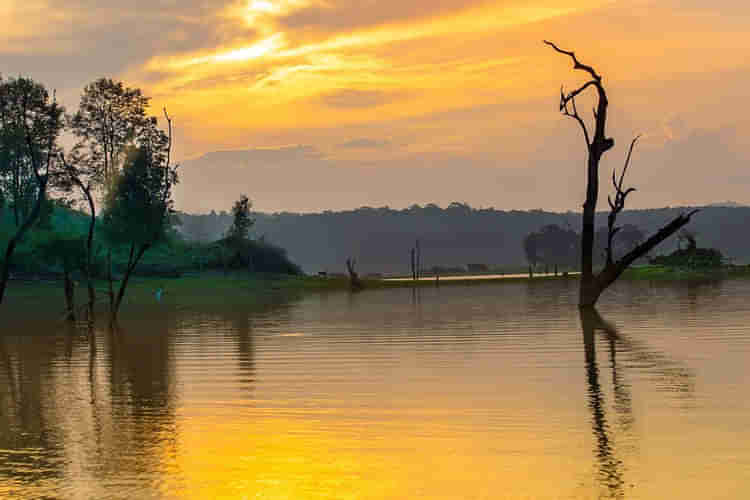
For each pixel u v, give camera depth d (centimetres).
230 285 8675
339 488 1219
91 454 1443
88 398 2033
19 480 1284
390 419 1677
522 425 1584
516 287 8706
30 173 6950
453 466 1312
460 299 6444
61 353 3100
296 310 5497
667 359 2439
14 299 6800
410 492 1189
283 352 2894
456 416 1684
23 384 2303
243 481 1263
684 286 7356
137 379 2338
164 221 5166
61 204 5166
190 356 2859
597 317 4125
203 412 1806
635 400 1802
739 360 2381
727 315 3975
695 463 1287
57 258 5178
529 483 1210
